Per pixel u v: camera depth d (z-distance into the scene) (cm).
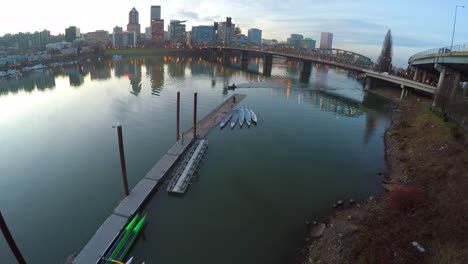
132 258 2384
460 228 2309
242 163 4250
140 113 6869
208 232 2753
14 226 2872
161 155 4459
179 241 2630
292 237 2708
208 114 6806
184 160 4066
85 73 15138
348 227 2712
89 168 4034
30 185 3606
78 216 3019
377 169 4203
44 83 11762
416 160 4072
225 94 9781
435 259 2094
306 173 4022
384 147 5131
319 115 7412
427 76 10688
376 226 2656
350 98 10100
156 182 3409
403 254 2211
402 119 6500
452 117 5022
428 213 2661
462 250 2072
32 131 5562
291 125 6375
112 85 11025
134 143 4925
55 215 3033
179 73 15675
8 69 16138
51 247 2612
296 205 3225
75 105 7638
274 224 2889
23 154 4500
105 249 2406
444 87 6906
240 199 3309
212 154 4516
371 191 3547
